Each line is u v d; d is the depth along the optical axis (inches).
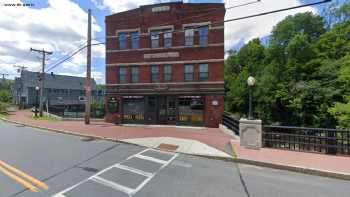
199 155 346.0
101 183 221.6
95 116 1107.3
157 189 208.2
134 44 813.9
